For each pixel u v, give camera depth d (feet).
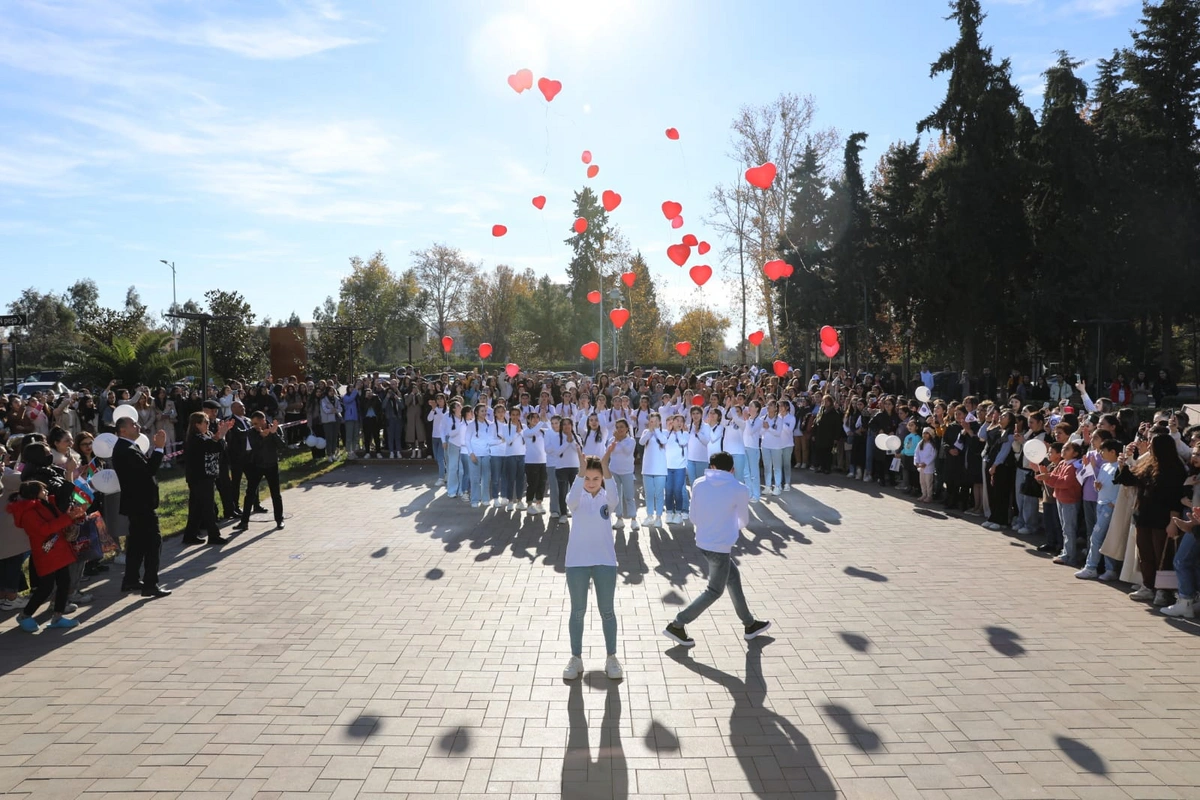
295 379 72.18
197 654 21.21
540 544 33.88
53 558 23.00
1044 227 101.60
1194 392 113.29
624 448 36.68
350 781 14.65
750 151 115.75
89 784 14.64
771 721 17.03
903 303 106.73
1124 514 27.04
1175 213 97.66
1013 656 20.75
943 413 44.86
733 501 21.68
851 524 38.09
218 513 40.65
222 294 91.76
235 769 15.12
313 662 20.54
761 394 51.44
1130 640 21.98
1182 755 15.52
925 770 14.94
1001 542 34.22
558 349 199.00
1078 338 101.65
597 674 19.66
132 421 26.84
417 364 150.51
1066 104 98.12
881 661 20.43
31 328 216.13
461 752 15.71
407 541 34.50
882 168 138.82
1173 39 103.76
